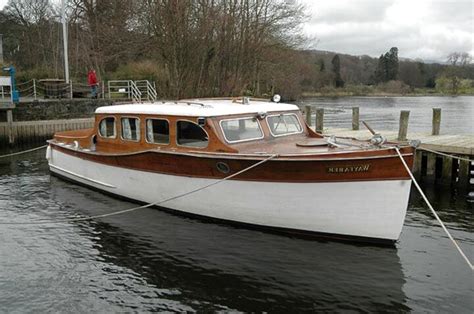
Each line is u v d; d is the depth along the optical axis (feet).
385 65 408.87
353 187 26.58
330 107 190.49
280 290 24.50
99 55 134.21
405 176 25.63
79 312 22.80
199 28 101.24
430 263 27.43
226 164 29.43
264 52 119.65
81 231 33.30
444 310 22.47
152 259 28.43
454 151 45.32
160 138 34.04
